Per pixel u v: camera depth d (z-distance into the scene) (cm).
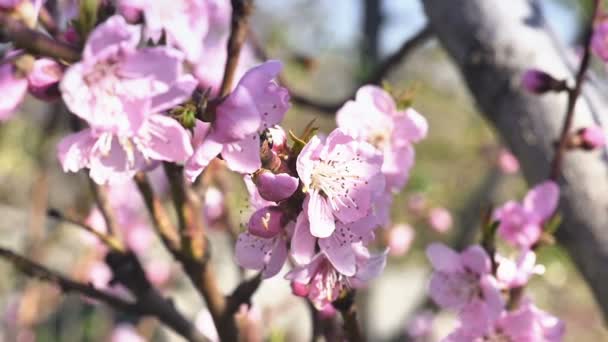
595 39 64
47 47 46
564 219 65
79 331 122
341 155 51
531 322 60
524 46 67
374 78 82
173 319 63
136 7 52
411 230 123
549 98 66
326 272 52
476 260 61
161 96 47
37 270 59
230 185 78
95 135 48
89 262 91
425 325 128
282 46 144
